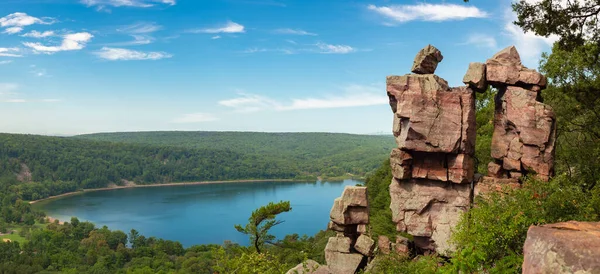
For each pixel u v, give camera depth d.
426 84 30.38
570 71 41.78
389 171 100.94
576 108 37.16
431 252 31.34
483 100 73.50
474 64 30.44
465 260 17.05
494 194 23.92
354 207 32.28
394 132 31.94
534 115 29.30
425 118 30.12
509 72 30.09
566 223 7.72
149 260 174.38
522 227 19.98
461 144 29.77
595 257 6.28
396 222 32.09
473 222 21.83
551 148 29.11
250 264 27.91
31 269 163.00
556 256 6.70
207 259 162.12
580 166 35.12
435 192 31.05
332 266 31.92
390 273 27.50
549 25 29.22
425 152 31.02
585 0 28.64
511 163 30.27
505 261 18.69
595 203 20.41
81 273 161.75
